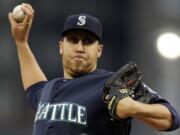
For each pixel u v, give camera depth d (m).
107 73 13.21
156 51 60.28
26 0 61.06
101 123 12.48
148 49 61.81
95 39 13.17
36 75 15.26
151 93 12.15
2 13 59.53
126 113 11.66
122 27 64.56
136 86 12.05
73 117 12.51
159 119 11.77
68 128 12.48
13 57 60.31
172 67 58.28
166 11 61.06
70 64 13.20
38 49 62.12
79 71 13.16
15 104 60.19
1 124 59.59
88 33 13.05
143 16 62.94
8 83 60.09
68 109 12.64
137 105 11.62
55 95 13.08
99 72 13.27
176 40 44.84
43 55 62.28
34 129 13.19
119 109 11.73
